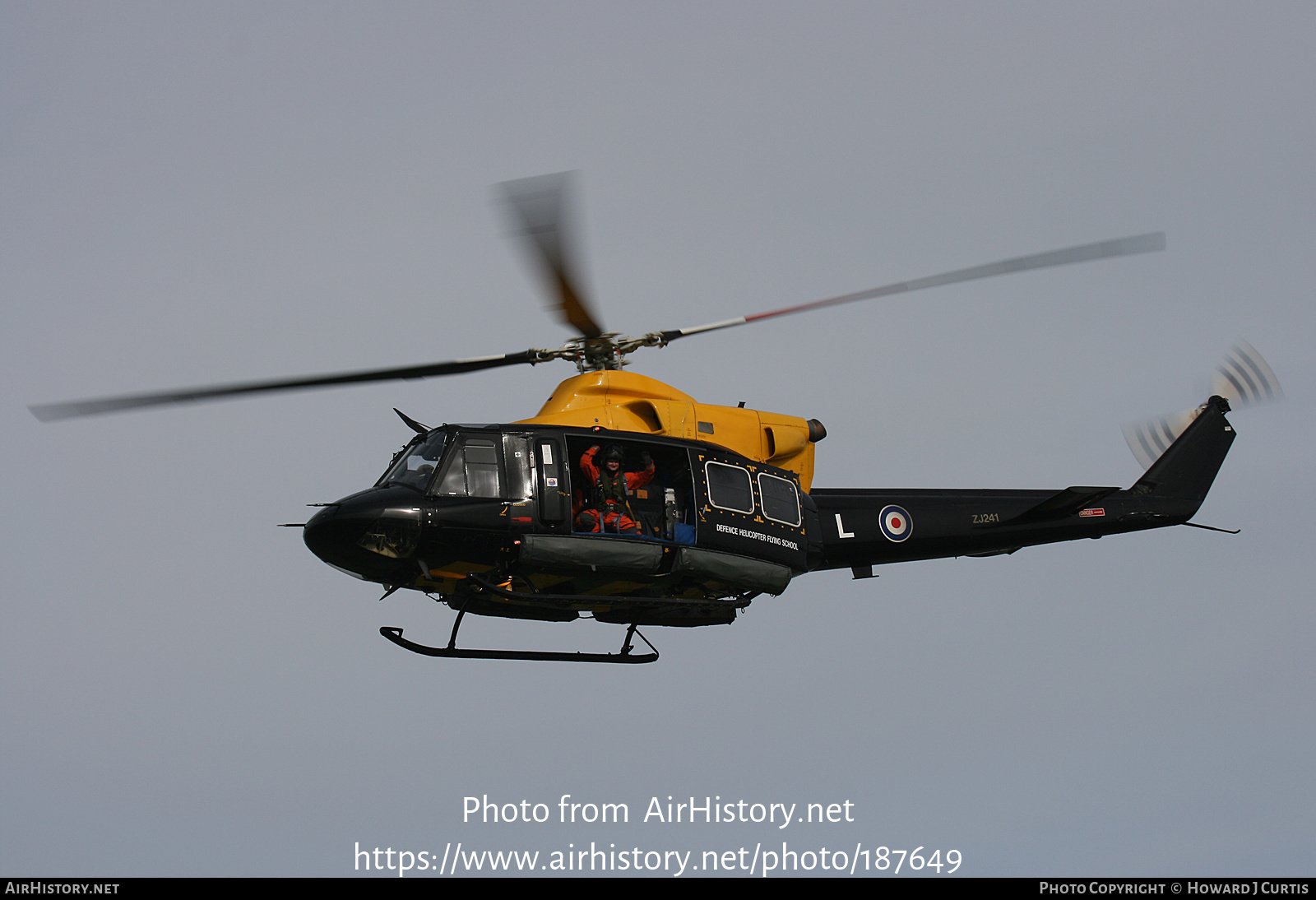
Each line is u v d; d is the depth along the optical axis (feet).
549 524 92.48
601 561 92.99
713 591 99.40
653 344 104.68
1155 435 137.80
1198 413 138.10
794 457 108.47
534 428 95.50
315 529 92.63
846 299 101.96
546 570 92.38
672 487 98.37
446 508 91.25
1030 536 121.49
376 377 93.66
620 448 96.99
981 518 117.91
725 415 104.22
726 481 98.68
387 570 93.71
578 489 96.12
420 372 96.37
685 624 104.99
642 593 99.40
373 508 91.35
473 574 91.25
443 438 94.79
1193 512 133.80
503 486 92.63
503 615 99.55
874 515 113.91
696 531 95.71
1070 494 115.85
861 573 116.47
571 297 92.48
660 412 100.83
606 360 104.83
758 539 98.78
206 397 84.89
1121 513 130.00
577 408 100.17
